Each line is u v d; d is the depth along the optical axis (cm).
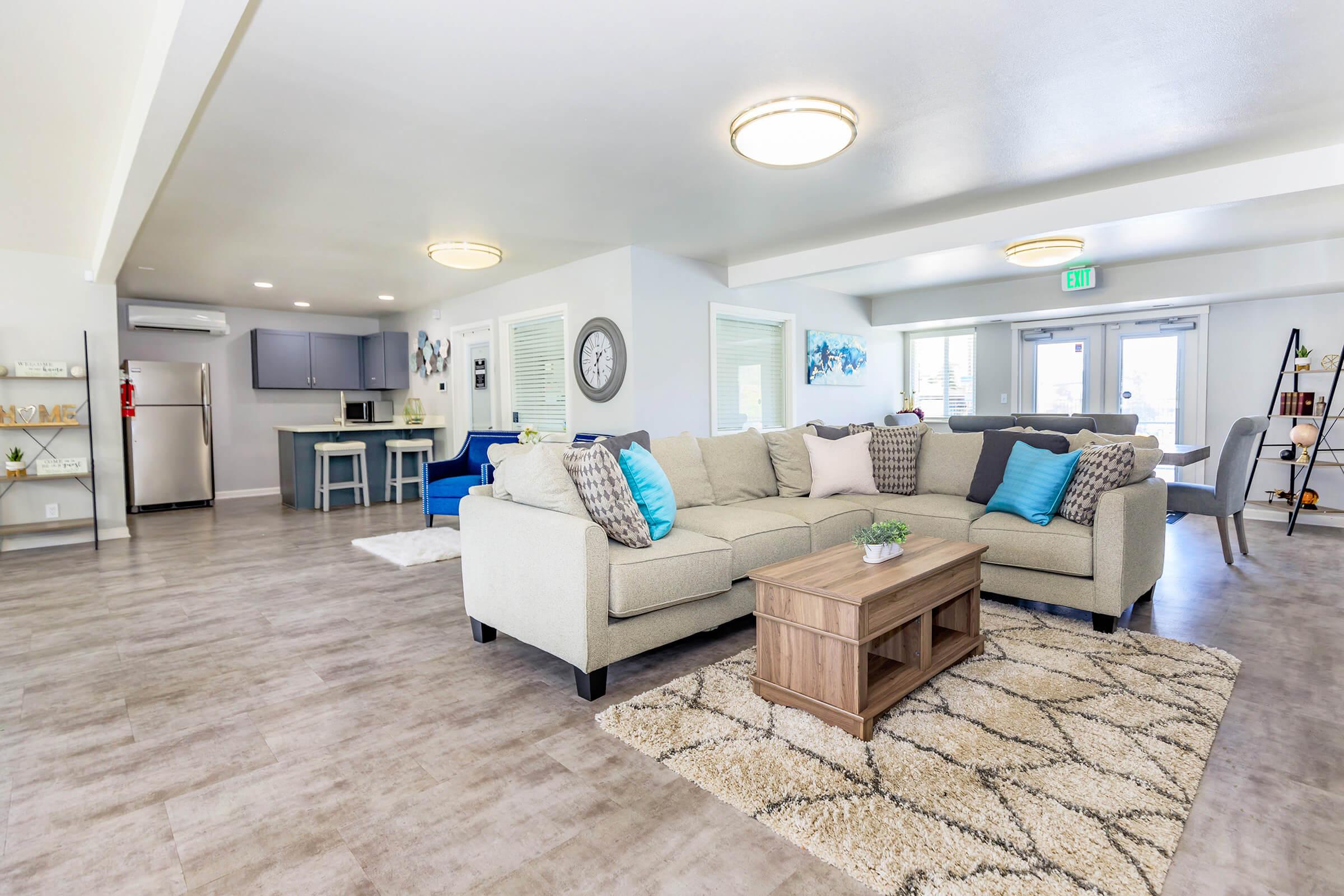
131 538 530
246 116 273
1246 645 270
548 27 212
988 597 344
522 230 450
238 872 145
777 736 200
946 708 216
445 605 343
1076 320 681
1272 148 320
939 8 206
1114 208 377
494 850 151
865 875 141
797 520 327
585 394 549
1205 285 543
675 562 249
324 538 524
